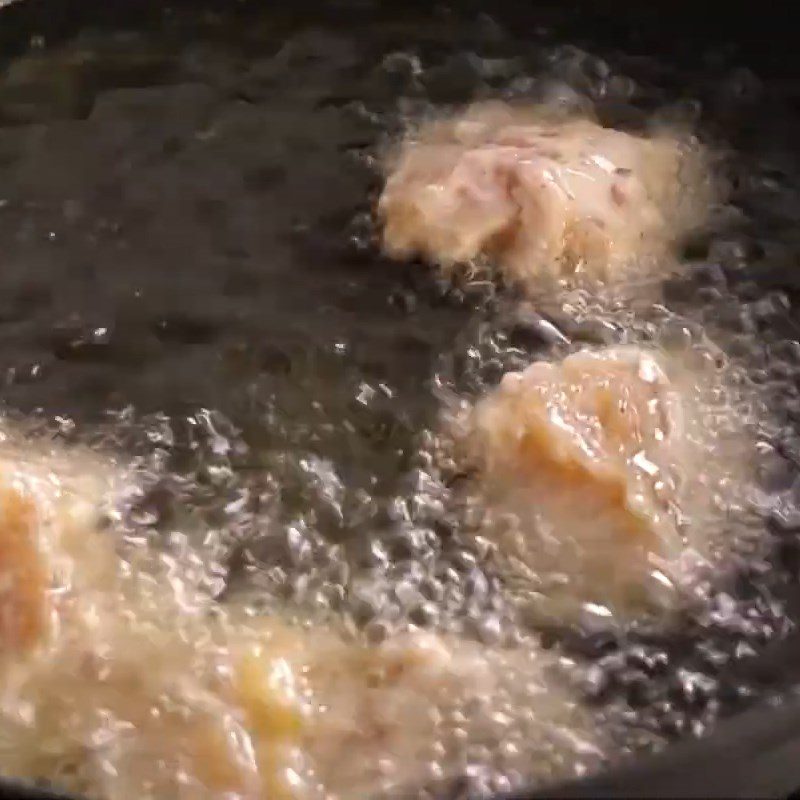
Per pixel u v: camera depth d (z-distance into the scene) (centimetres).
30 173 53
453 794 41
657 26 55
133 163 53
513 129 52
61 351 49
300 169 52
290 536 45
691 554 44
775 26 55
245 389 48
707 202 51
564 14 56
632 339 48
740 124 53
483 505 45
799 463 46
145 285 50
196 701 42
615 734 42
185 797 41
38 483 45
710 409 47
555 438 45
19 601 43
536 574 44
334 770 42
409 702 43
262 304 50
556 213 49
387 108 54
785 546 45
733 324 48
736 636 43
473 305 49
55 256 51
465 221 49
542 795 39
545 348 48
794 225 50
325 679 43
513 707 42
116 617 44
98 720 42
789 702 41
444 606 44
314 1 56
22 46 56
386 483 46
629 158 51
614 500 45
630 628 44
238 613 44
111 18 56
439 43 55
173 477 46
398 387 48
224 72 55
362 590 44
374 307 49
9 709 43
